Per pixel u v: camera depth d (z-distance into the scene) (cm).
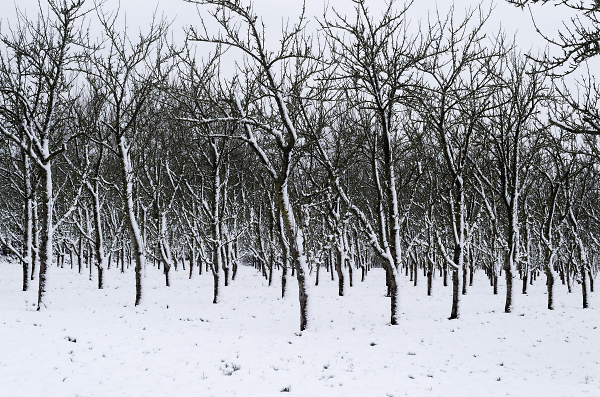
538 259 2769
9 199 3081
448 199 1728
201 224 2650
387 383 899
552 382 926
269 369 977
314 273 4084
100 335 1205
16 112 1628
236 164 2866
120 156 1764
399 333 1402
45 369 888
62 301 1859
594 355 1153
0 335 1093
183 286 2661
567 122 788
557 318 1667
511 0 694
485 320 1627
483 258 3109
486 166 2130
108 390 801
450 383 911
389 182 1588
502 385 900
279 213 2327
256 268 4331
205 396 792
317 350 1175
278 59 1337
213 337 1298
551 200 2045
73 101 1761
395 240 1588
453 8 1566
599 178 2084
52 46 1639
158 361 1002
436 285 3144
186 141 2181
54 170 2953
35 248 2344
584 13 660
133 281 2761
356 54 1494
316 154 1728
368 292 2662
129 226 1789
